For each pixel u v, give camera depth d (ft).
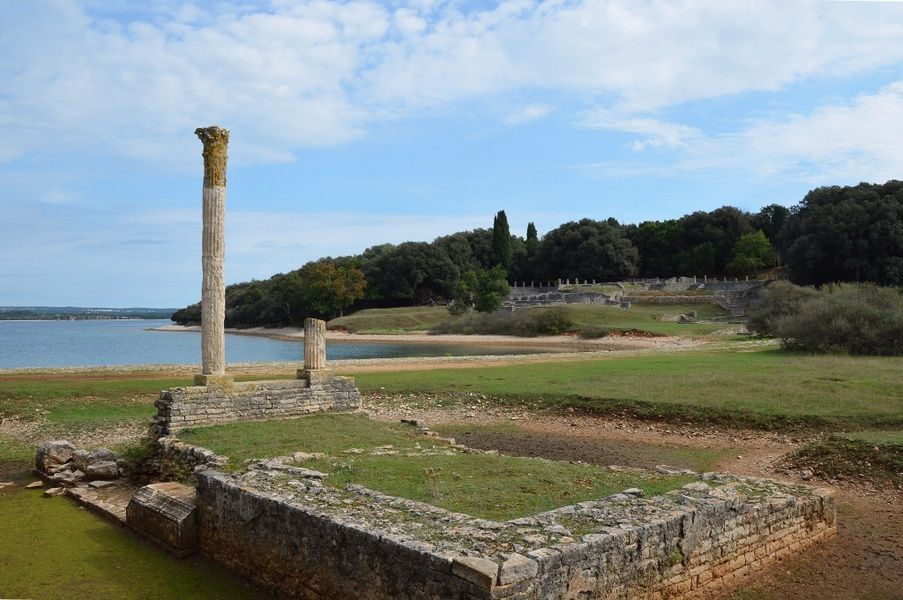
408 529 27.20
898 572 33.40
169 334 444.96
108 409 83.41
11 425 75.72
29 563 36.27
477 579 22.08
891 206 262.88
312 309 380.78
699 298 311.27
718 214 412.57
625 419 74.08
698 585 30.12
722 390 80.18
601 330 235.40
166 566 35.94
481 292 306.76
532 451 61.93
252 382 64.08
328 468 41.39
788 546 35.45
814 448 54.49
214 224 62.49
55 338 391.65
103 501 47.03
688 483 38.37
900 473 48.34
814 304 136.05
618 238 418.31
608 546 26.14
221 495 36.19
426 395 90.38
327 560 28.73
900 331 120.47
